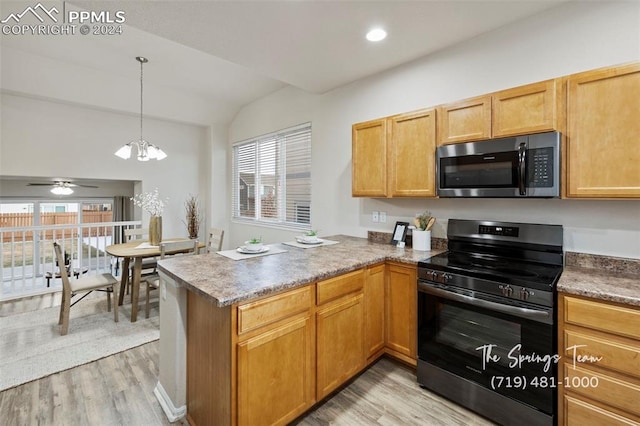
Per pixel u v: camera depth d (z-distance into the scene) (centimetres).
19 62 351
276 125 443
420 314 213
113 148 473
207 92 463
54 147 421
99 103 429
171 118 498
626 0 179
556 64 203
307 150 397
